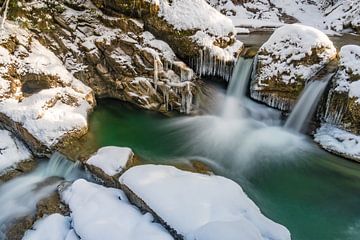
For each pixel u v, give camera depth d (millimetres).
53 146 7520
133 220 5562
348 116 8078
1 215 6289
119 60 9789
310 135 8594
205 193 5879
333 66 8867
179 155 7965
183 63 9852
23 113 7660
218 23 10078
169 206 5551
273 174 7457
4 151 7395
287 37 9219
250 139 8602
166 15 9844
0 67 8297
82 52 9945
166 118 9547
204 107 9758
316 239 5812
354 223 6207
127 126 9094
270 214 6352
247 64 9969
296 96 8867
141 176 6277
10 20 9484
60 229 5629
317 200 6754
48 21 9953
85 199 6039
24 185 6926
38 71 8883
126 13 10070
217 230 4977
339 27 13906
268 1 16078
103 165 6734
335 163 7660
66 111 8289
